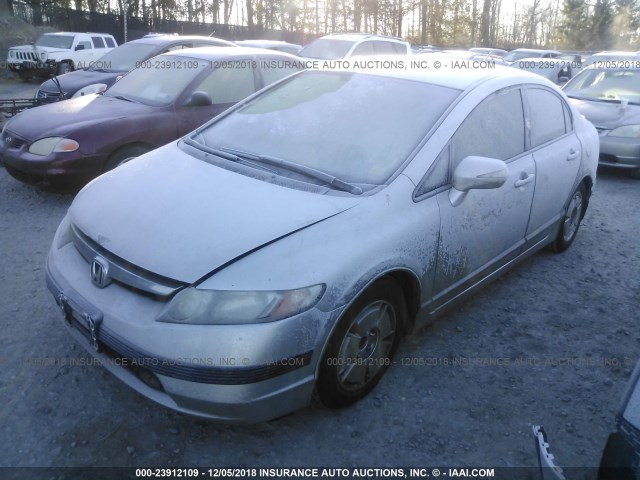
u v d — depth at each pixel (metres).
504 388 3.26
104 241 2.79
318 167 3.24
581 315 4.10
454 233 3.30
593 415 3.08
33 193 6.21
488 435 2.91
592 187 5.14
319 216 2.79
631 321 4.06
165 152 3.68
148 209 2.92
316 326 2.57
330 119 3.58
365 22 41.06
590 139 4.90
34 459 2.63
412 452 2.78
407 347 3.60
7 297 3.96
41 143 5.65
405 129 3.36
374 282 2.85
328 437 2.84
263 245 2.62
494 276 3.97
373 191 3.00
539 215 4.26
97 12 32.94
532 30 53.28
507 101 3.88
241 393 2.47
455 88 3.62
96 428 2.83
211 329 2.44
